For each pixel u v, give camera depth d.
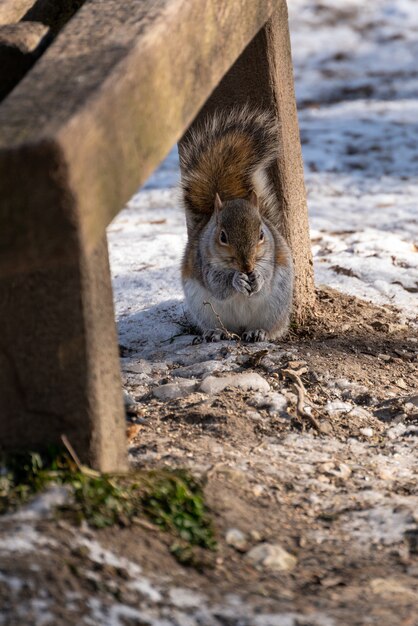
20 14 7.21
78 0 7.34
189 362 10.16
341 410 8.69
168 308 12.28
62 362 5.48
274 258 10.98
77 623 4.55
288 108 10.81
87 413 5.57
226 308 11.02
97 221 4.94
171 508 5.71
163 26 5.81
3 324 5.43
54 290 5.36
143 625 4.69
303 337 11.12
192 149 11.76
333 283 13.09
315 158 22.81
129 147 5.33
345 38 36.03
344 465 7.39
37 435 5.62
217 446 7.52
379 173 21.59
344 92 30.69
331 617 5.05
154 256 14.84
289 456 7.53
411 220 17.52
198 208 11.73
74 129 4.66
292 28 36.94
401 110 27.36
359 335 11.10
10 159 4.52
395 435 8.28
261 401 8.55
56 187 4.57
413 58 33.88
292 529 6.21
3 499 5.32
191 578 5.26
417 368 10.16
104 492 5.49
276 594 5.29
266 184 11.06
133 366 9.98
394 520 6.42
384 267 13.61
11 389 5.55
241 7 7.54
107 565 5.02
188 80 6.28
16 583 4.66
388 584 5.55
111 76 5.17
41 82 5.21
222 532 5.87
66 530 5.14
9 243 4.66
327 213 18.34
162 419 8.15
